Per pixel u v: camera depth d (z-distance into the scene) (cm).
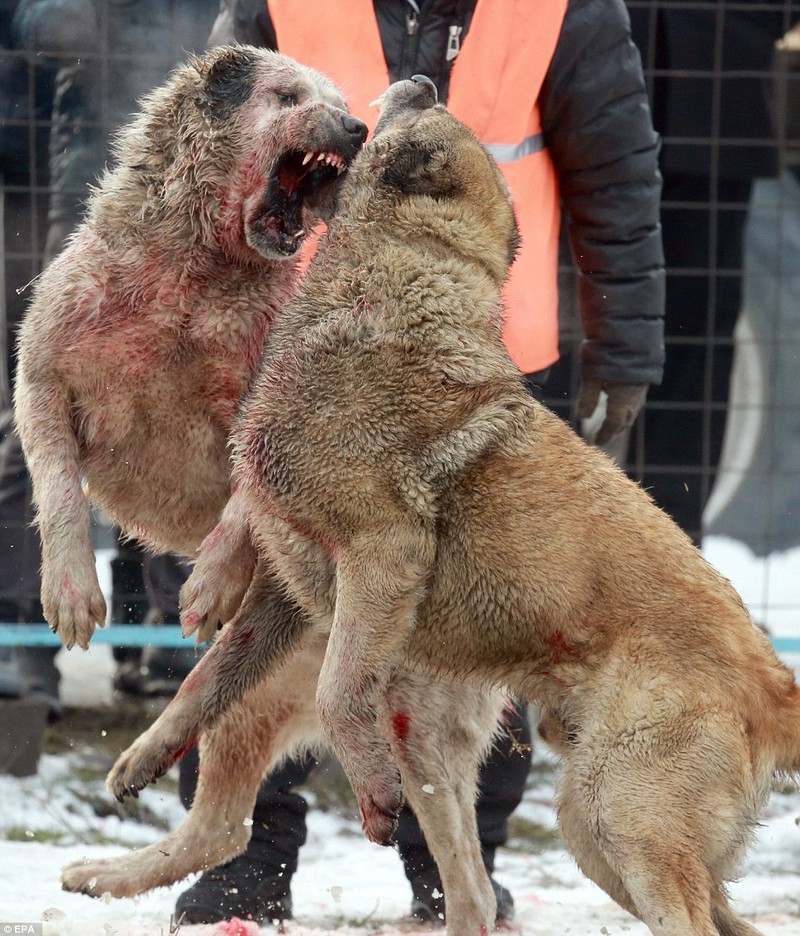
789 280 1991
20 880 1155
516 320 1111
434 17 1105
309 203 1005
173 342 973
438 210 926
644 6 1581
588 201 1162
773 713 878
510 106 1108
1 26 1536
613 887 894
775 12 1625
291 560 934
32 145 1523
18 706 1419
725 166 1627
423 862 1114
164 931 1017
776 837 1370
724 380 1697
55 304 972
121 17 1523
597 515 900
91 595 952
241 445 924
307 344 910
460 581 901
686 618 881
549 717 911
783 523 1980
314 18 1112
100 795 1403
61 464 973
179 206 970
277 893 1107
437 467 895
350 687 884
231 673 962
